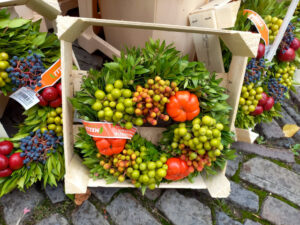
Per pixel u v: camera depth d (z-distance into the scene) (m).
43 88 1.20
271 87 1.58
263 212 1.39
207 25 1.35
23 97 1.18
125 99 0.99
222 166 1.24
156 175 1.14
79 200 1.32
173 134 1.22
